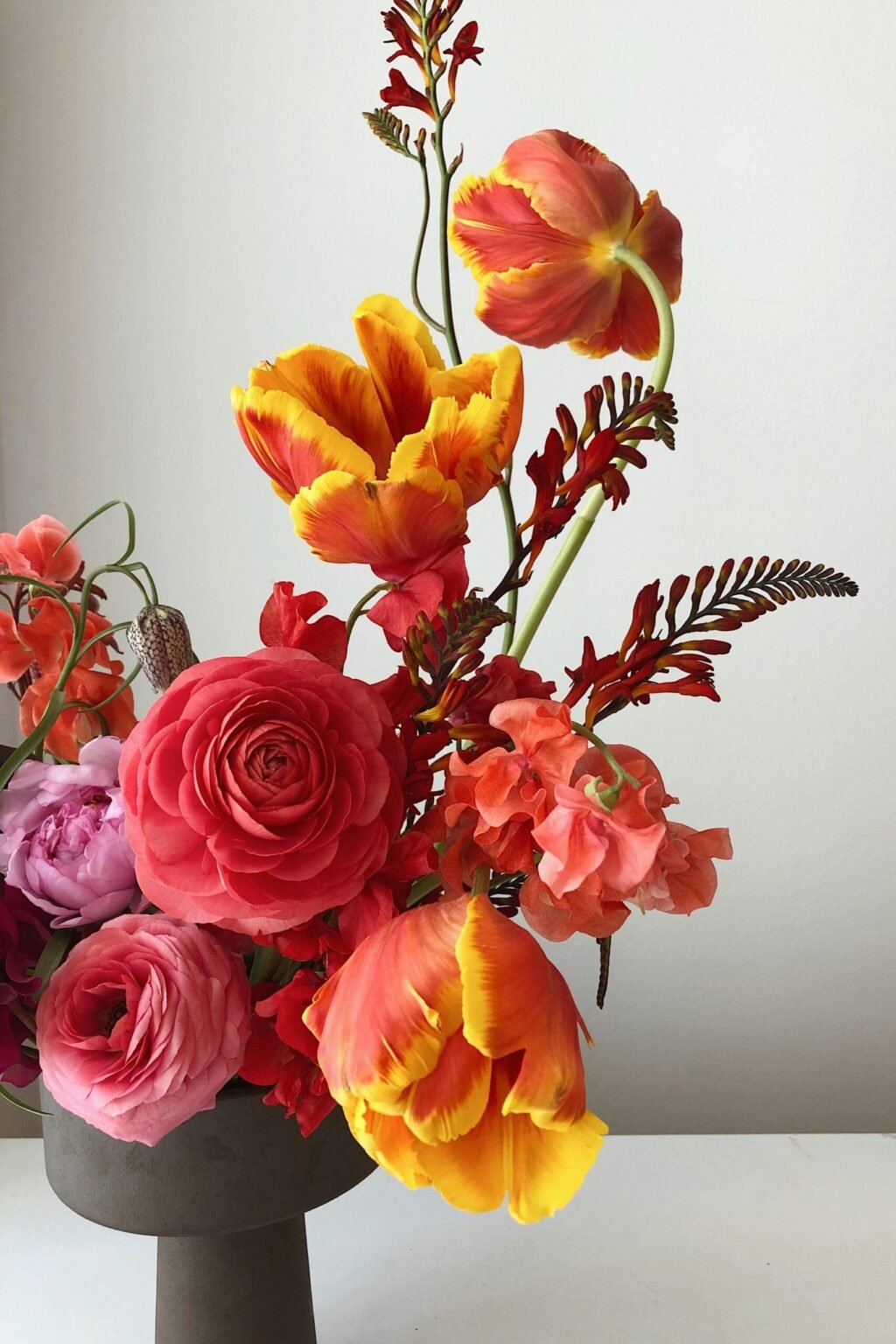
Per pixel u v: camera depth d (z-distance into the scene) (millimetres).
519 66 841
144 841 344
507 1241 710
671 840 352
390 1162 313
